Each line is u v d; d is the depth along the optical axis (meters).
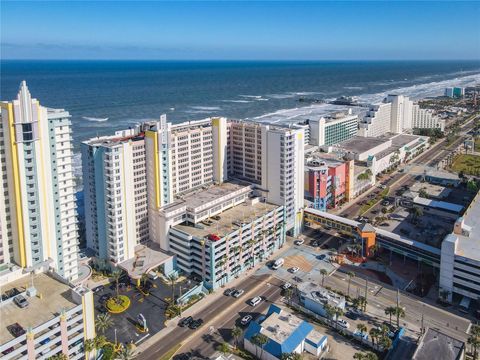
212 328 167.75
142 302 183.38
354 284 197.62
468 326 168.75
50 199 161.38
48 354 131.25
